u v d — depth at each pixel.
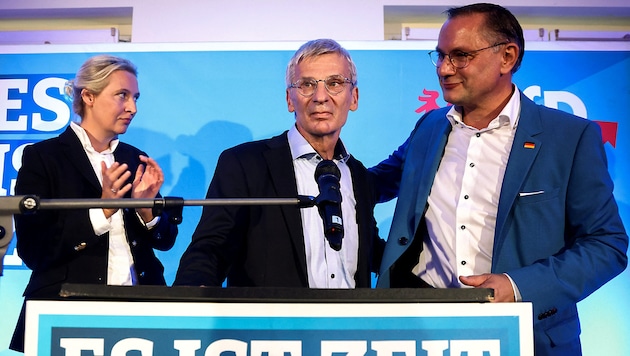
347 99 2.54
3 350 3.60
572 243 2.45
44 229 2.79
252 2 3.92
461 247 2.47
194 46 3.80
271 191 2.49
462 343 1.55
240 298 1.55
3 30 4.21
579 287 2.22
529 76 3.78
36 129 3.78
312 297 1.55
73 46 3.82
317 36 3.90
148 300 1.54
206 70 3.79
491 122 2.54
